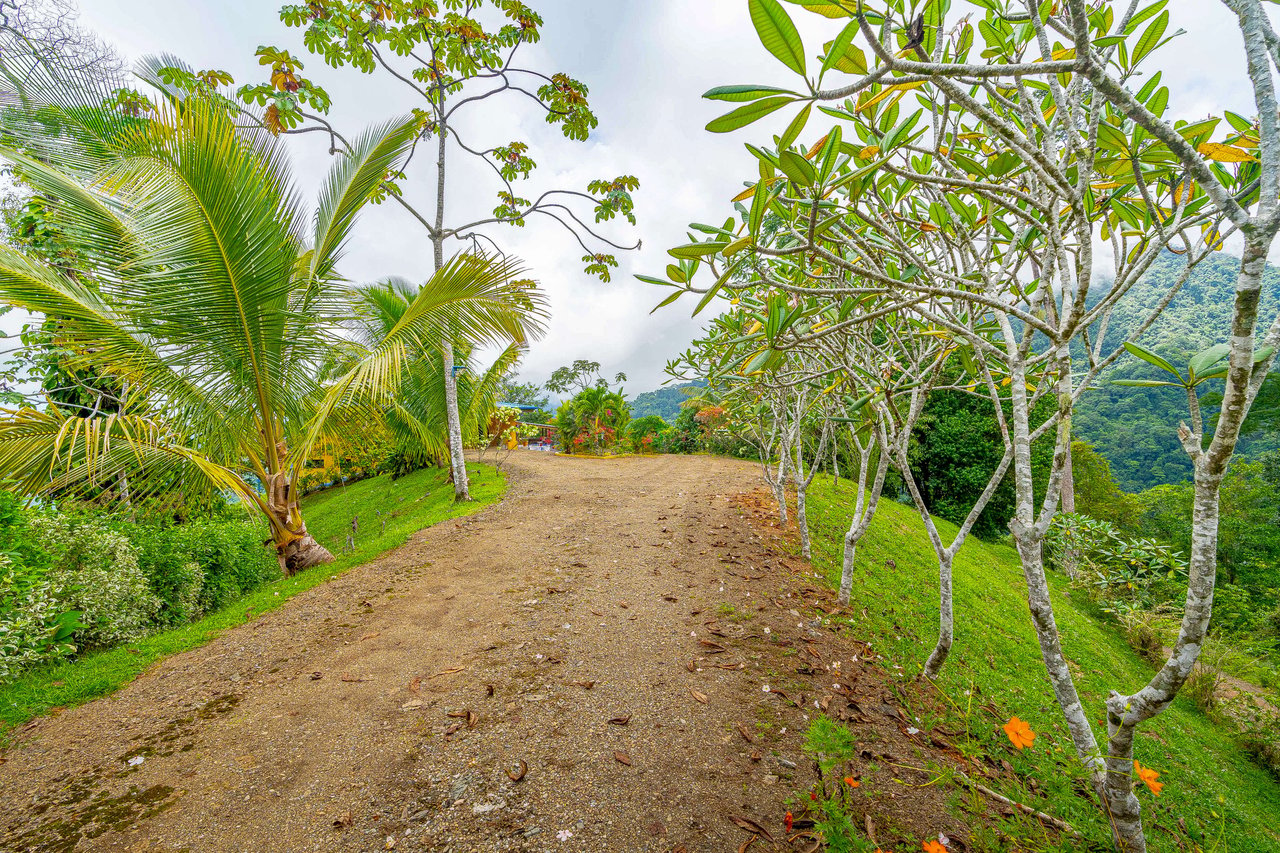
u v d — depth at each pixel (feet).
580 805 6.90
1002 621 17.66
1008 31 5.98
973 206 7.02
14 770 7.95
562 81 27.12
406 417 33.55
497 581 15.85
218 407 16.88
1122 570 27.53
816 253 4.95
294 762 7.99
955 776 7.41
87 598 12.35
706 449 54.65
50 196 15.14
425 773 7.63
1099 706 13.41
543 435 83.56
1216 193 3.67
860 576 17.42
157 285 14.88
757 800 6.93
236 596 17.90
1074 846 5.95
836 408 16.99
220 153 14.32
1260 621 26.81
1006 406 40.40
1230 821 9.68
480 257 18.61
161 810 7.07
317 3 21.77
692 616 13.20
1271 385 39.01
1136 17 4.89
